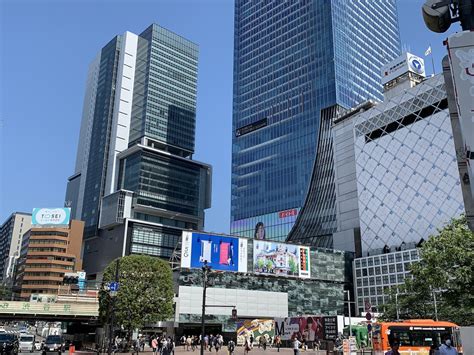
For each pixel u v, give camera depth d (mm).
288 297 86875
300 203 130000
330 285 94062
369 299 90500
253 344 68375
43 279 149375
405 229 88188
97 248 166000
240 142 159125
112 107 194500
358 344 58188
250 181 150000
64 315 69812
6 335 41188
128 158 178250
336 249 105062
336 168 113500
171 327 73312
